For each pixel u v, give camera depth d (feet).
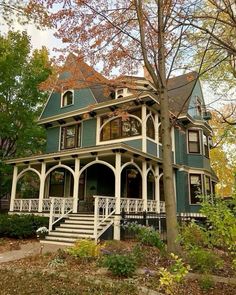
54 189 65.16
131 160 48.73
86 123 63.16
